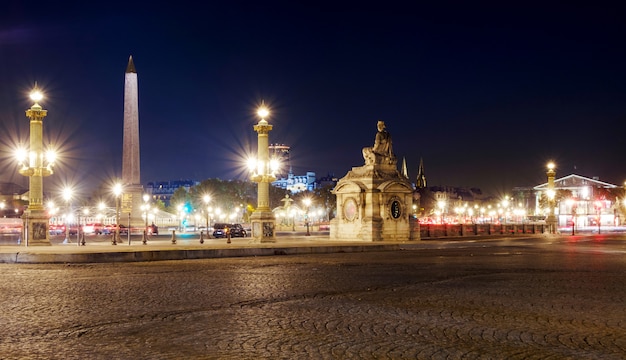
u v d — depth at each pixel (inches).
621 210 5172.2
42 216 1578.5
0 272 930.7
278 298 665.6
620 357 410.9
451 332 487.2
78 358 400.5
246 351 421.7
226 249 1327.5
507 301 653.9
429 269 1029.8
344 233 2065.7
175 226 4667.8
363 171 2063.2
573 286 791.1
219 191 6525.6
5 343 441.1
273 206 6815.9
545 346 440.8
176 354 412.5
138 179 3437.5
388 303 636.7
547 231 3085.6
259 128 1756.9
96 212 3804.1
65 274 901.8
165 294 687.7
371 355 411.8
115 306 601.6
